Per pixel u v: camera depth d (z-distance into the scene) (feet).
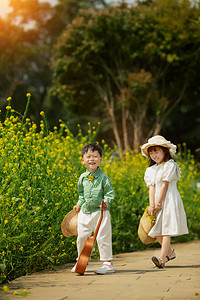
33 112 99.25
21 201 15.84
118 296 11.58
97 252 19.71
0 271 14.17
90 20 59.88
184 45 56.49
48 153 18.88
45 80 108.06
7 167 15.87
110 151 27.61
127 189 24.03
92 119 87.30
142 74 58.39
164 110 62.44
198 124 88.53
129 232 21.97
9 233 14.29
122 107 61.62
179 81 63.77
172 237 26.73
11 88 104.42
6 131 18.01
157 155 16.43
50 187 17.63
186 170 34.04
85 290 12.41
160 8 57.52
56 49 63.52
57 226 16.81
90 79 65.10
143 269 15.87
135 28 57.88
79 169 21.33
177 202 15.92
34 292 12.33
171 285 12.76
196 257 18.84
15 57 103.40
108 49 61.41
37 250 16.19
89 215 15.42
